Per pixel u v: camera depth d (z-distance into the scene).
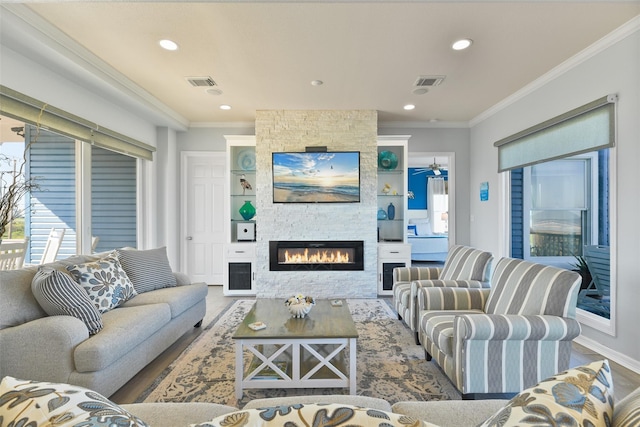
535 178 3.96
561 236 3.60
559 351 1.89
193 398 2.07
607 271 2.84
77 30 2.49
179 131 5.11
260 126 4.48
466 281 2.84
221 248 5.24
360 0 1.68
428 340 2.44
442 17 2.31
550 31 2.49
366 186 4.50
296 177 4.47
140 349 2.30
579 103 2.92
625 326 2.50
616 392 2.13
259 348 2.60
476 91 3.78
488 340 1.85
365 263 4.51
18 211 2.82
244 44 2.69
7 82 2.46
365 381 2.26
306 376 2.09
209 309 4.02
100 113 3.53
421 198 9.04
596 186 3.23
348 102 4.17
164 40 2.64
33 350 1.85
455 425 1.00
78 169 3.36
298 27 2.44
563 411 0.63
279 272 4.52
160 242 4.82
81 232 3.37
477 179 4.91
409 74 3.29
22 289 2.09
